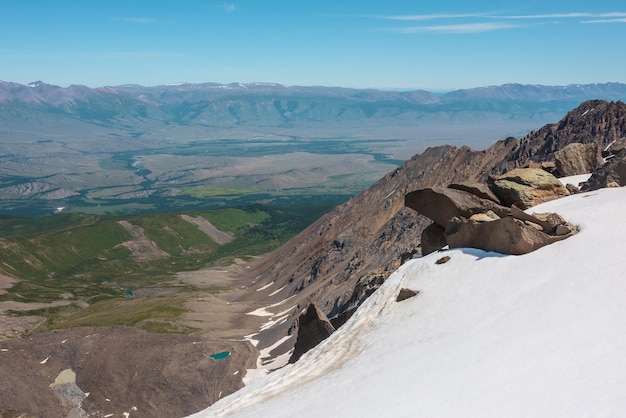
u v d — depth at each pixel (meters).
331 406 32.38
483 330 35.12
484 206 54.16
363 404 30.59
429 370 32.25
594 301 32.66
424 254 57.75
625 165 54.88
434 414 26.28
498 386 27.03
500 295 38.91
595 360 26.19
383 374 34.59
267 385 44.16
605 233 40.56
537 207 52.38
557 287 36.09
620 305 30.98
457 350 33.56
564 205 50.12
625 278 33.41
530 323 33.34
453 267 46.06
